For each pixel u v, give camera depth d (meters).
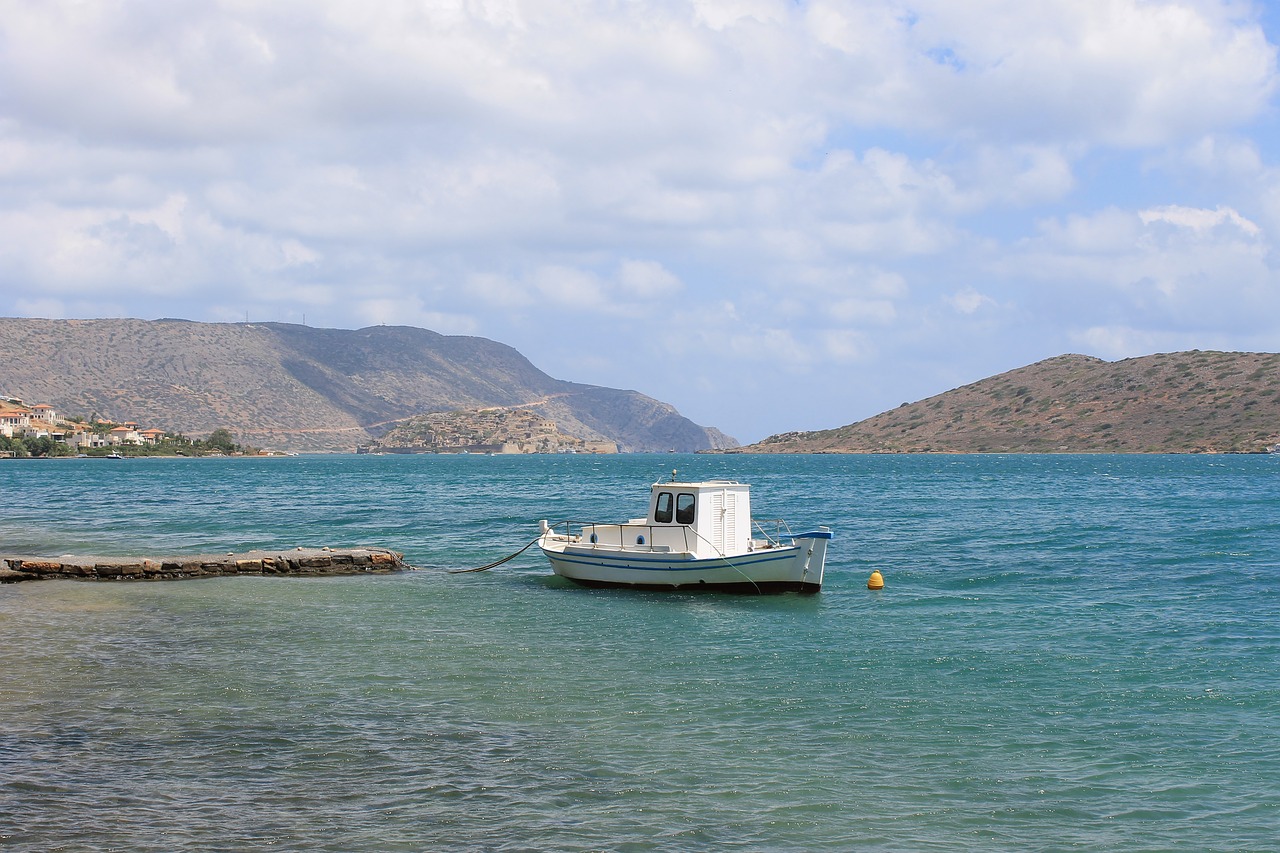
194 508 88.81
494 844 15.44
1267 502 89.62
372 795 17.22
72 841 15.38
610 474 197.00
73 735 20.16
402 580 42.44
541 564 48.09
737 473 187.88
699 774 18.31
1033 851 15.54
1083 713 22.02
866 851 15.45
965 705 22.56
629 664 26.28
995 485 130.12
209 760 18.80
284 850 15.18
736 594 38.00
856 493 112.62
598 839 15.65
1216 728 21.02
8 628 31.20
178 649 28.02
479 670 25.56
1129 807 17.11
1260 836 16.08
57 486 133.75
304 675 24.97
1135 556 48.94
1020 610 34.31
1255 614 33.16
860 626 31.66
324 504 95.12
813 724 21.16
